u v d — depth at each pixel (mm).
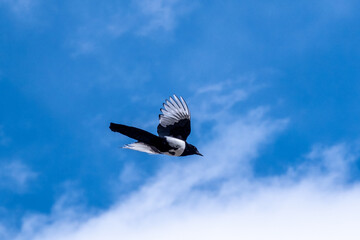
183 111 20422
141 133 19219
